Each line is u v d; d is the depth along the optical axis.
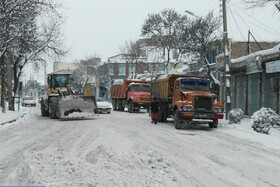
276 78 25.98
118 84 47.75
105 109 38.75
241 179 9.38
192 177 9.41
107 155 11.88
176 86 23.56
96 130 19.88
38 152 12.20
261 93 28.53
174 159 11.86
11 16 24.09
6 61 35.81
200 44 42.47
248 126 22.14
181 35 47.56
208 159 12.07
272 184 8.95
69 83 31.16
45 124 23.81
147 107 40.09
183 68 57.22
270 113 20.31
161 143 15.51
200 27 42.50
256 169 10.66
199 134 19.42
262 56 26.33
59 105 27.39
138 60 76.12
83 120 27.30
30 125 23.14
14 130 20.14
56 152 12.48
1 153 12.48
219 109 22.12
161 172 9.70
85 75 90.50
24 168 9.54
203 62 48.62
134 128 21.61
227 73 26.06
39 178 8.35
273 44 43.03
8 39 25.77
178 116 21.95
